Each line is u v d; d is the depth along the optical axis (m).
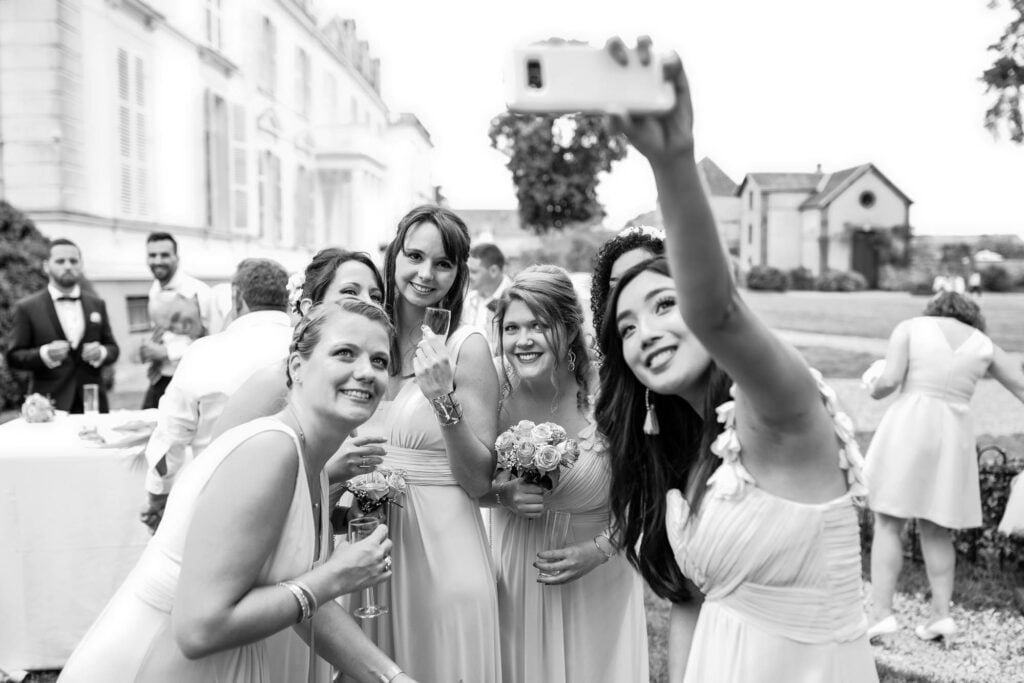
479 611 2.60
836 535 1.62
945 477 4.23
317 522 2.05
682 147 1.14
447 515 2.63
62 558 3.93
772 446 1.60
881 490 4.36
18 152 11.33
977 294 29.56
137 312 12.98
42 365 5.98
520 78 1.04
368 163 28.86
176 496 1.82
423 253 2.67
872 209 50.97
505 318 2.82
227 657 1.79
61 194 11.40
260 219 21.00
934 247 47.44
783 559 1.61
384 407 2.73
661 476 1.94
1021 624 4.48
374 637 2.66
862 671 1.65
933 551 4.35
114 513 3.98
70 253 6.08
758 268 41.78
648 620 4.60
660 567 1.98
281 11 22.81
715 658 1.69
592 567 2.73
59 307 6.11
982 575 5.19
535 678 2.80
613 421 2.00
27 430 4.32
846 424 1.64
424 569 2.60
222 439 1.78
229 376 3.60
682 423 1.94
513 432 2.64
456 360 2.68
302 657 2.24
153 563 1.81
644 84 1.06
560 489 2.75
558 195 31.66
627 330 1.82
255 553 1.68
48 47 11.23
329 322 1.87
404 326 2.79
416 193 47.19
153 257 5.98
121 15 13.00
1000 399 11.60
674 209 1.21
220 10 17.59
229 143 17.89
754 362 1.41
